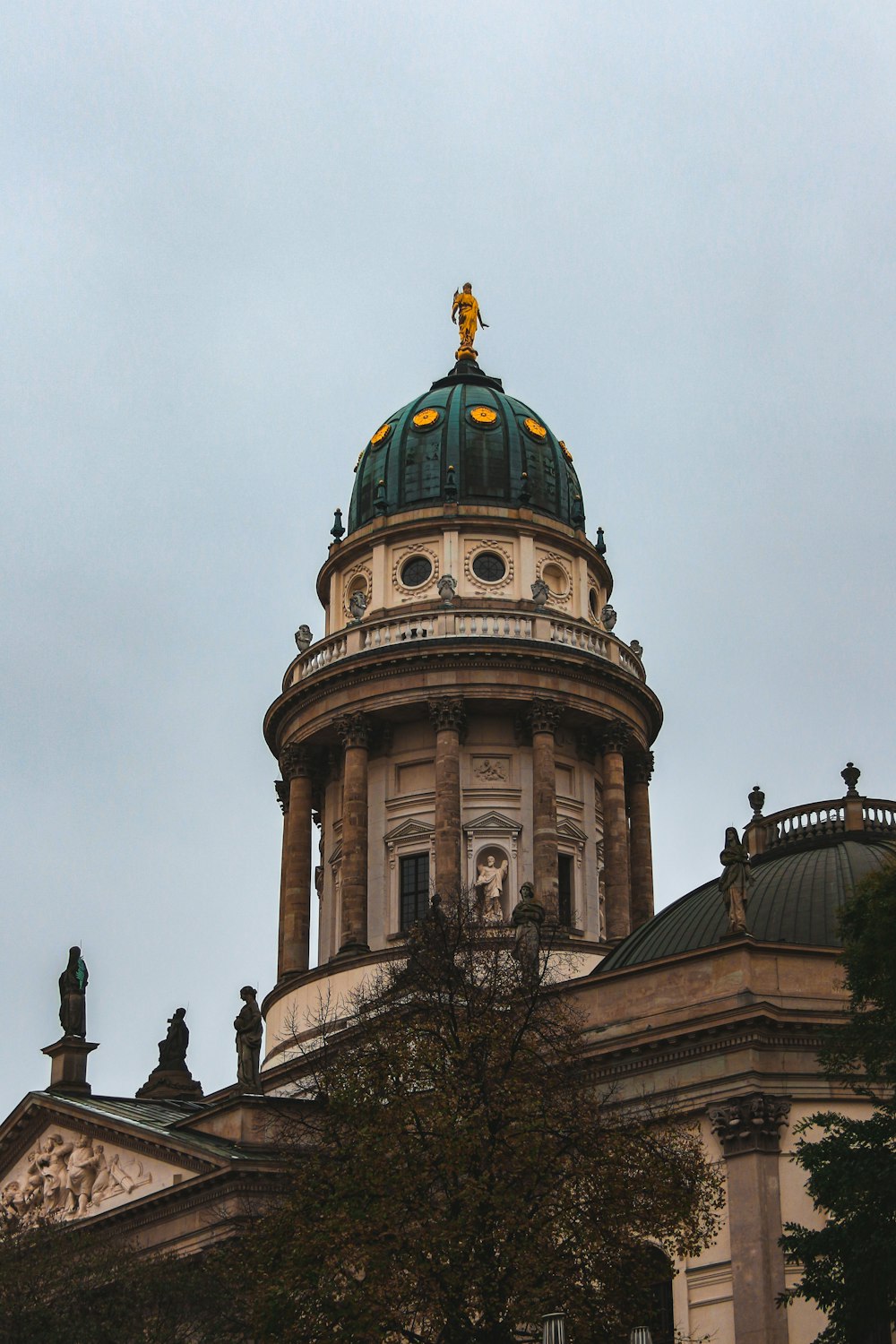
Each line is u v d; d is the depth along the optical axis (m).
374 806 117.94
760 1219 76.69
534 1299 64.38
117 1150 104.50
